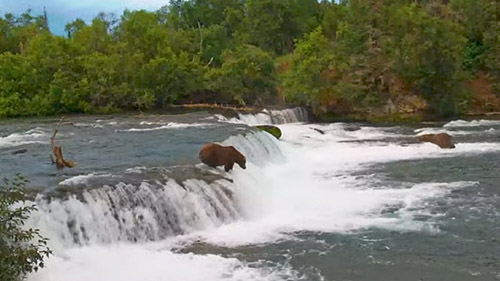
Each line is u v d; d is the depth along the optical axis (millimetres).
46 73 40281
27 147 22359
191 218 15148
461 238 13992
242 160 18312
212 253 13242
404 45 42500
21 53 48688
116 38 51719
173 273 12047
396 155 26266
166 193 15023
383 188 19578
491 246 13391
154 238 14289
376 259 12664
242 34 67062
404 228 14875
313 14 70438
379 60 43344
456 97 44156
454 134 33125
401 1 47531
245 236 14492
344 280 11539
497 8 53094
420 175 21656
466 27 52125
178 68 41531
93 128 29047
